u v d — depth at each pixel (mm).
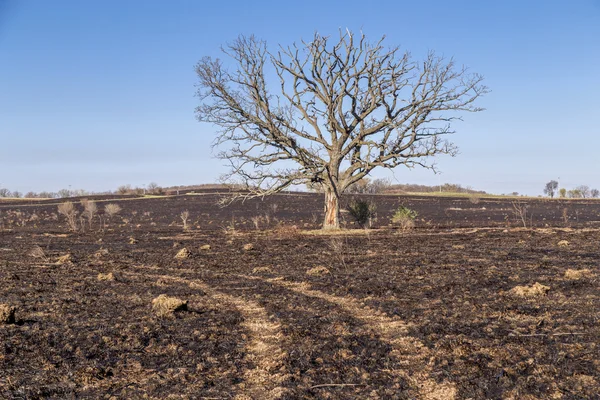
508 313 9688
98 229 39438
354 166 32719
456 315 9711
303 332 8922
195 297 12602
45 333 9070
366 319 9922
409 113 31172
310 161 32406
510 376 6500
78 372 7168
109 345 8414
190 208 60781
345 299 11938
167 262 19703
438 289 12562
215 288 13906
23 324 9766
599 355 7020
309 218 49375
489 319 9328
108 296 12789
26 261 20656
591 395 5820
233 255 21391
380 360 7387
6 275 16562
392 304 11078
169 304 10672
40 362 7613
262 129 32438
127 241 29000
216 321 9961
